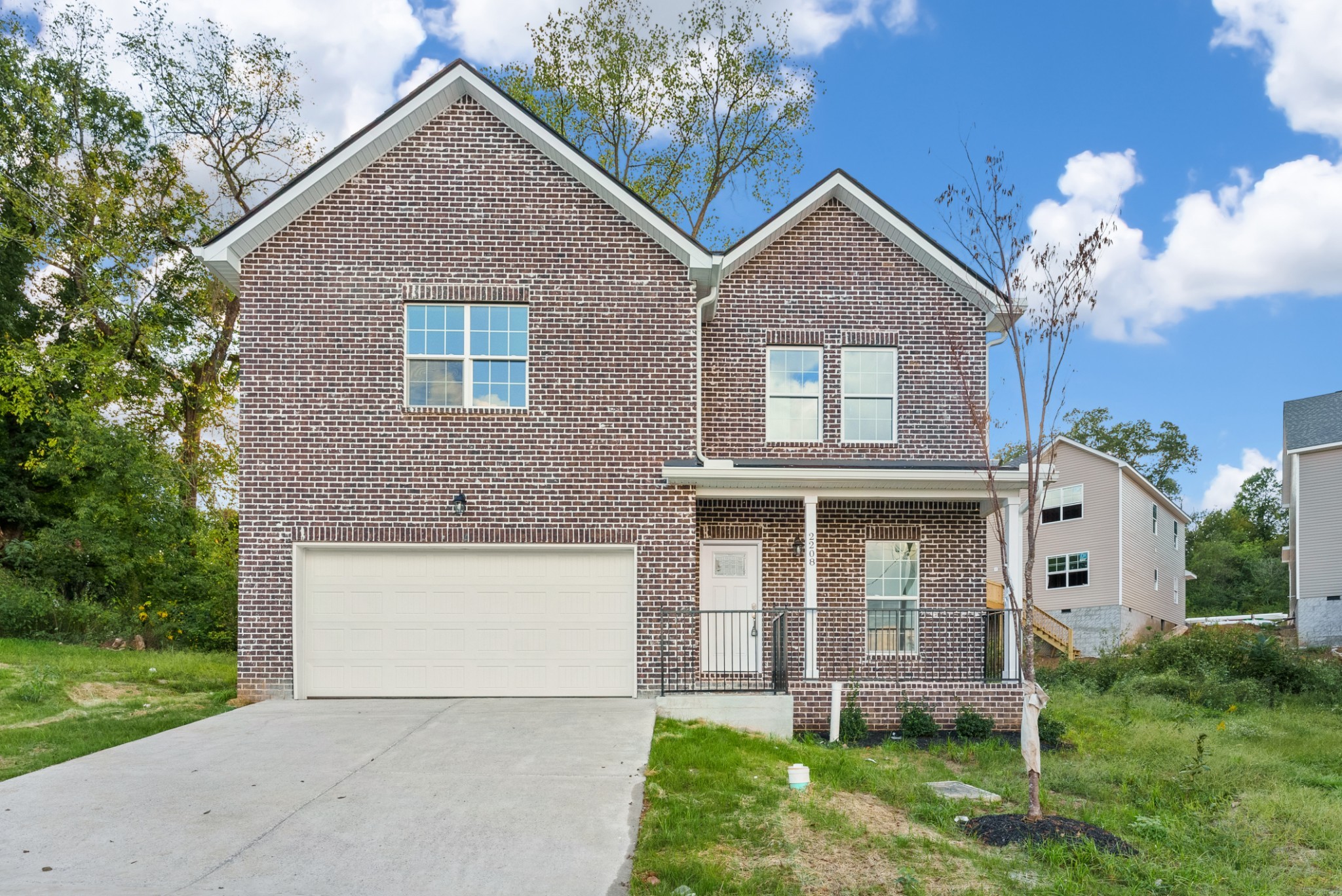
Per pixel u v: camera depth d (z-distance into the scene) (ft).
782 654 44.06
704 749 34.63
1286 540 189.16
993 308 48.70
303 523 44.27
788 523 51.39
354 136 44.68
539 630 44.80
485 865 23.80
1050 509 109.29
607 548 44.96
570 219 46.03
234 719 39.06
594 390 45.44
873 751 40.65
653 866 23.73
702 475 44.50
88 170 86.58
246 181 93.91
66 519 78.74
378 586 44.68
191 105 89.66
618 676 44.70
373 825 26.37
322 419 44.68
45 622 66.80
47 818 26.63
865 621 51.08
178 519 80.94
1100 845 26.71
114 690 46.75
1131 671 71.15
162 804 27.91
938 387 53.01
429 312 45.65
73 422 76.79
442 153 46.03
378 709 41.37
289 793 29.12
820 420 52.95
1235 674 67.67
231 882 22.57
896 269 53.62
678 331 45.91
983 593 51.29
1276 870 26.27
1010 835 27.30
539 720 38.78
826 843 25.53
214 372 93.35
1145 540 110.01
